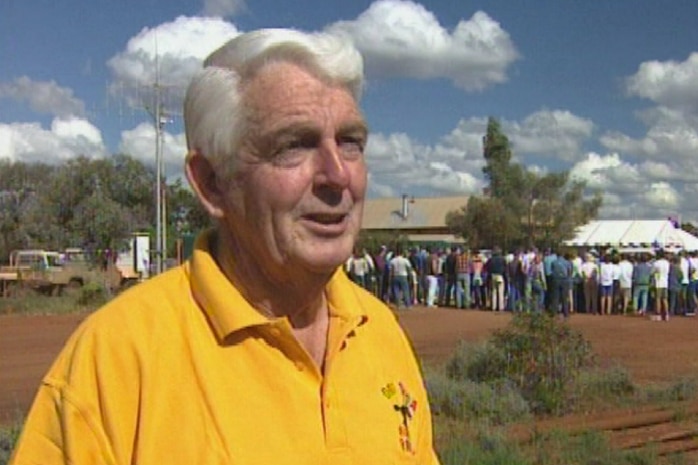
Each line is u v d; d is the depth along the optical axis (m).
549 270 25.12
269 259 2.12
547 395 10.89
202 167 2.19
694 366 14.78
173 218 53.53
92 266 40.84
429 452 2.45
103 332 2.01
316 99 2.10
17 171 56.72
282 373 2.09
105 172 56.97
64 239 54.34
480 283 28.78
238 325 2.05
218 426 1.99
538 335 11.64
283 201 2.08
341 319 2.30
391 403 2.32
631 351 16.86
